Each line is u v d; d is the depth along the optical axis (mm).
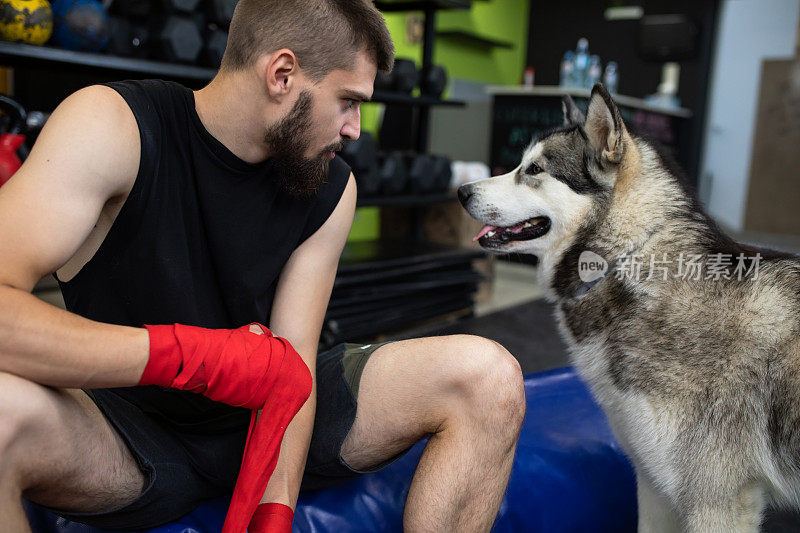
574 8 7570
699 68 7102
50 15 2012
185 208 1072
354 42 1012
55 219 876
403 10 3691
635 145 1543
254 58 998
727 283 1321
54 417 876
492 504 1117
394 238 4004
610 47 7500
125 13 2371
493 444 1084
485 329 3541
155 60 2363
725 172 8344
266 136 1039
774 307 1272
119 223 1014
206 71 2410
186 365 911
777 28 7723
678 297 1345
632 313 1389
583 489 1546
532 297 4492
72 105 945
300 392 1008
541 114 5695
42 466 884
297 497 1130
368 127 4914
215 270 1129
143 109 1006
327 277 1243
